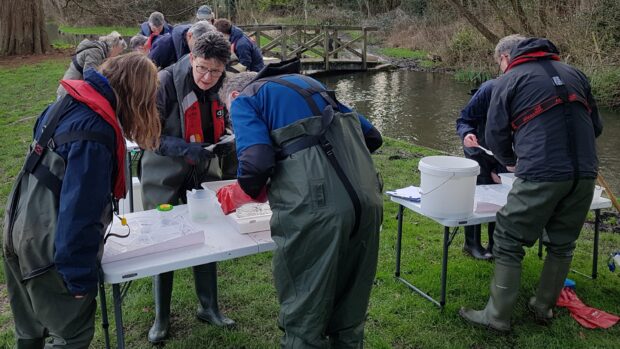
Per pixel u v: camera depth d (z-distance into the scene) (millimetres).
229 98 2295
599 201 3393
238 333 2943
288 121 2008
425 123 10336
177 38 4617
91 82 1887
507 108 2809
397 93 13633
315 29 17469
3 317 3125
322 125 2004
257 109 2059
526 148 2705
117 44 4617
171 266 2115
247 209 2547
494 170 3738
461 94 13320
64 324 1979
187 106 2703
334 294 2016
